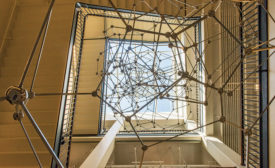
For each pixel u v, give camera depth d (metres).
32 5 2.91
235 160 2.57
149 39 5.15
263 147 1.97
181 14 3.45
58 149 2.02
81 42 3.27
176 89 5.32
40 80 2.29
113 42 4.91
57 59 2.44
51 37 2.57
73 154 3.72
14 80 2.29
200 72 3.89
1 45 2.50
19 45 2.57
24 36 2.64
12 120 2.04
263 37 1.97
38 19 2.79
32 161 1.80
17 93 0.77
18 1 2.92
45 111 2.09
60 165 0.73
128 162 3.90
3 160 1.79
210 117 3.69
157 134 4.00
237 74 2.91
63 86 2.27
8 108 2.12
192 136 3.83
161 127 4.78
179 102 5.28
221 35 3.38
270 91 1.89
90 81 4.23
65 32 2.63
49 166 1.79
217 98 3.58
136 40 5.11
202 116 3.88
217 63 3.60
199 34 3.85
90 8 3.21
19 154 1.83
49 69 2.37
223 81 3.38
